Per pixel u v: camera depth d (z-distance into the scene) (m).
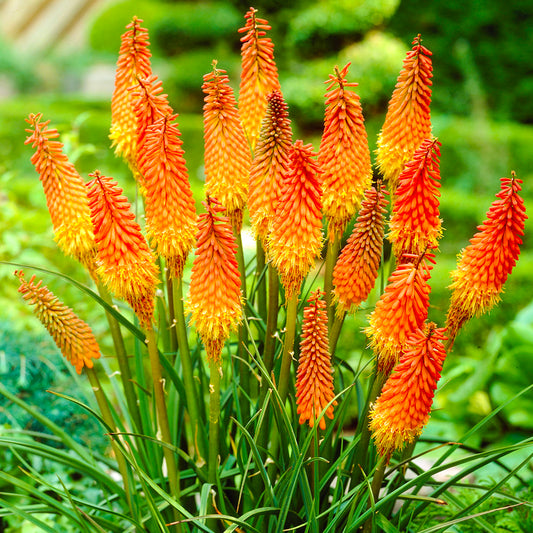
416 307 1.32
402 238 1.38
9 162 4.79
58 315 1.40
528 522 1.62
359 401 1.53
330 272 1.43
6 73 9.27
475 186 5.14
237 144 1.42
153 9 9.70
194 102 7.09
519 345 2.33
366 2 5.86
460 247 3.97
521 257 3.36
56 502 1.42
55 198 1.40
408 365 1.29
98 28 9.89
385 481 1.52
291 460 1.40
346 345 2.59
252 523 1.45
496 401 2.29
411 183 1.35
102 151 4.88
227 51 7.74
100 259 1.38
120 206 1.35
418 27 6.98
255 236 1.43
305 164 1.32
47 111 5.45
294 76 6.02
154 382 1.43
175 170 1.34
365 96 5.63
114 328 1.47
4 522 1.80
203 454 1.48
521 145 5.21
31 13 11.17
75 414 1.93
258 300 1.53
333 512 1.43
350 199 1.39
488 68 6.86
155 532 1.43
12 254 2.60
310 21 5.97
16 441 1.42
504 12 6.78
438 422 2.35
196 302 1.34
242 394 1.51
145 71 1.48
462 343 2.83
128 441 1.48
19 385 1.93
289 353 1.39
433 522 1.61
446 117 5.68
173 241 1.36
